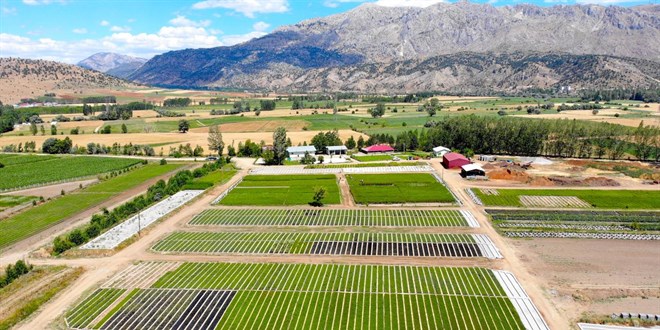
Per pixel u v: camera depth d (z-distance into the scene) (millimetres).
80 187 130125
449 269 71625
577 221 93500
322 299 62719
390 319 57281
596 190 116562
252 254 79312
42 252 80438
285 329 55562
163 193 118875
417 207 106062
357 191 118938
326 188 123188
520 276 68875
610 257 75375
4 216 103250
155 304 62250
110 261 77438
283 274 70875
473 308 59625
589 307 59750
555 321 56406
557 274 69375
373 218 98125
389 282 67375
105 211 100000
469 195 115125
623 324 55625
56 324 57719
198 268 73875
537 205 105188
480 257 75938
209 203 112938
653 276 68375
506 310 59000
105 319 58531
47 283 68062
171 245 84438
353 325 56094
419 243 82938
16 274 70375
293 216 100562
